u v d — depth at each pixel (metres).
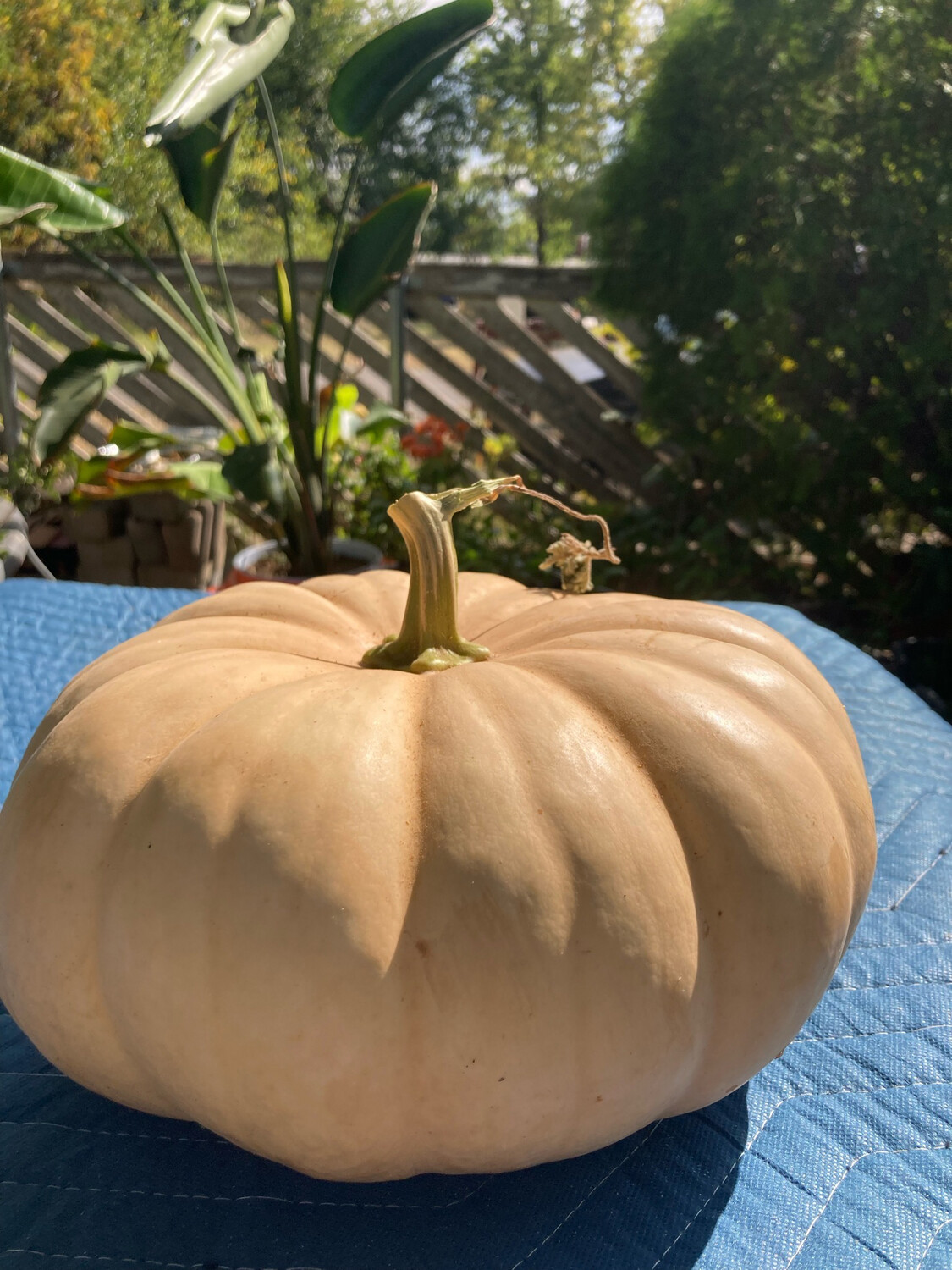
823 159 2.04
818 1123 0.68
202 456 2.37
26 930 0.57
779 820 0.57
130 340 2.67
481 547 2.32
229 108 1.58
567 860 0.52
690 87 2.14
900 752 1.12
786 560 2.47
